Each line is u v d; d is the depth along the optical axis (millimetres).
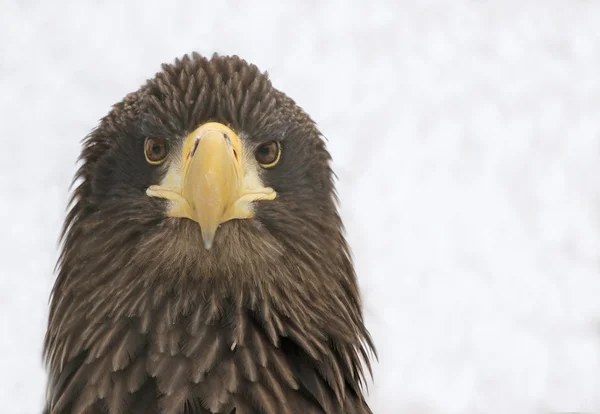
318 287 9836
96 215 9727
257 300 9547
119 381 9094
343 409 9445
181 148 9562
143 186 9602
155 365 9086
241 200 9594
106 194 9758
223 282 9516
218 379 8977
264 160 9805
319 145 10469
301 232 9812
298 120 10195
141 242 9500
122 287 9469
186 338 9258
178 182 9500
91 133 10234
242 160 9656
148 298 9398
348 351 9883
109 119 10086
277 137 9828
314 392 9266
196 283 9477
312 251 9859
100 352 9234
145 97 9812
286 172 9875
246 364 9125
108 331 9352
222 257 9477
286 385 9203
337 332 9789
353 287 10359
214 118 9641
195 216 9156
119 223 9602
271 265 9625
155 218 9508
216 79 9742
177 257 9414
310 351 9430
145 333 9297
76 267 9719
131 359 9188
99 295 9531
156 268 9422
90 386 9094
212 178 8977
